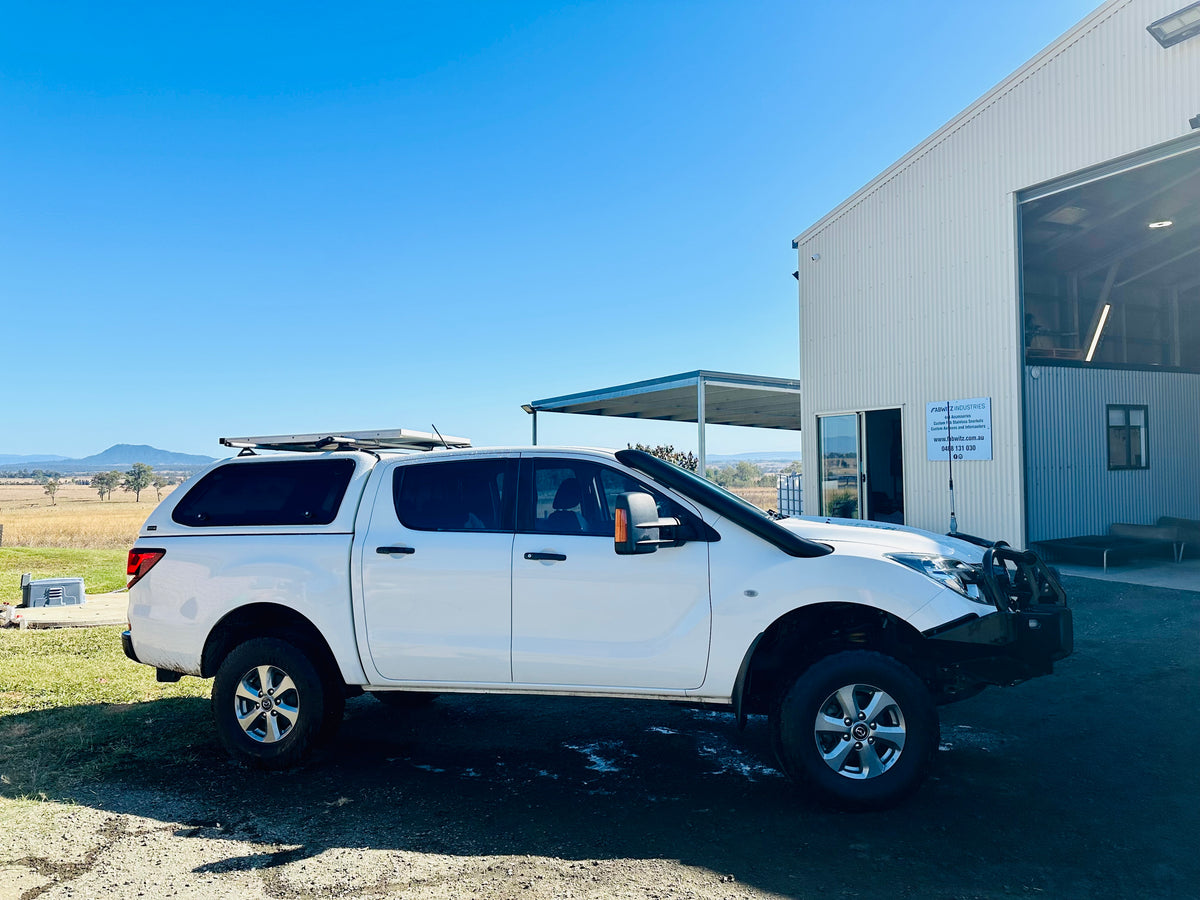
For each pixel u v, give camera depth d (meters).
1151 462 16.05
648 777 4.75
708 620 4.43
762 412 24.44
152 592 5.21
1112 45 11.31
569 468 4.93
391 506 5.05
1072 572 12.26
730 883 3.42
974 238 13.47
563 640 4.61
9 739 5.57
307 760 4.93
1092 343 16.78
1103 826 3.91
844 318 16.08
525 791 4.55
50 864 3.71
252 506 5.28
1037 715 5.73
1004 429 13.03
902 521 15.12
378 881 3.49
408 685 4.87
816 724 4.21
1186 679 6.50
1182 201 14.12
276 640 4.98
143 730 5.73
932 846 3.74
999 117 12.98
